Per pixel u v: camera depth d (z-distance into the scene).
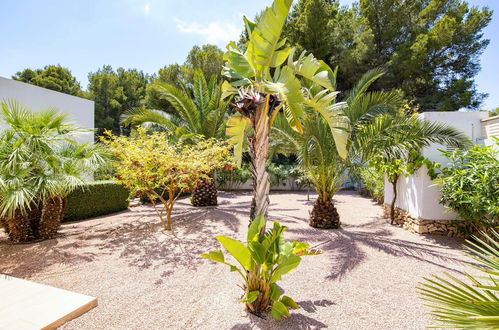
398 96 6.21
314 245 5.39
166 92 9.42
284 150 7.75
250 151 3.23
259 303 2.96
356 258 4.64
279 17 2.85
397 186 7.37
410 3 17.00
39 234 5.71
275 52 3.16
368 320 2.84
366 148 6.07
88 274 3.97
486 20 16.44
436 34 16.03
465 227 5.59
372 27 17.45
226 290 3.53
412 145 5.91
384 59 17.11
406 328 2.69
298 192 15.12
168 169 6.18
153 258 4.65
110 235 5.96
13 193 4.48
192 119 9.92
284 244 2.98
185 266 4.32
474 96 17.59
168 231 6.29
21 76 23.97
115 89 24.31
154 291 3.49
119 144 6.24
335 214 6.80
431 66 16.58
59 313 2.67
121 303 3.18
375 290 3.53
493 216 4.68
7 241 5.47
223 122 10.41
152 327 2.71
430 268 4.24
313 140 6.14
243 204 10.30
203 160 6.84
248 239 2.97
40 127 5.36
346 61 15.40
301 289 3.56
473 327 1.35
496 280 1.59
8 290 3.17
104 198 8.34
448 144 5.66
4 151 4.82
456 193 4.98
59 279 3.79
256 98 3.07
